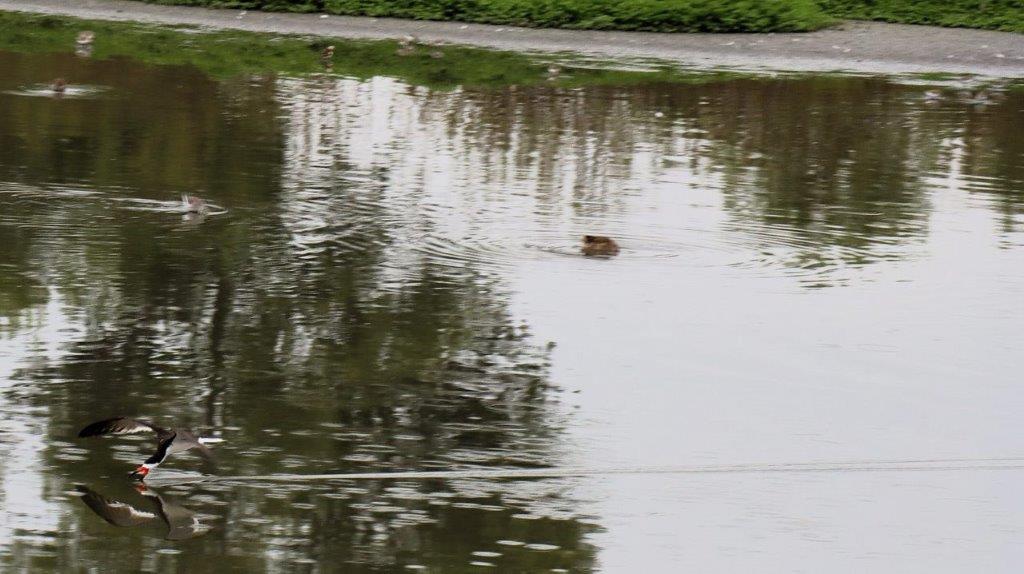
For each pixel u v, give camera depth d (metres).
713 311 28.25
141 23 78.81
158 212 34.09
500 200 37.00
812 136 49.59
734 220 35.94
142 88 53.47
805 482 20.88
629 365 25.12
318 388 23.44
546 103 55.16
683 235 34.22
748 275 30.95
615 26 83.00
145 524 18.72
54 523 18.69
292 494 19.72
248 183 37.59
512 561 18.12
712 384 24.42
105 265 29.58
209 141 43.22
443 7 85.31
